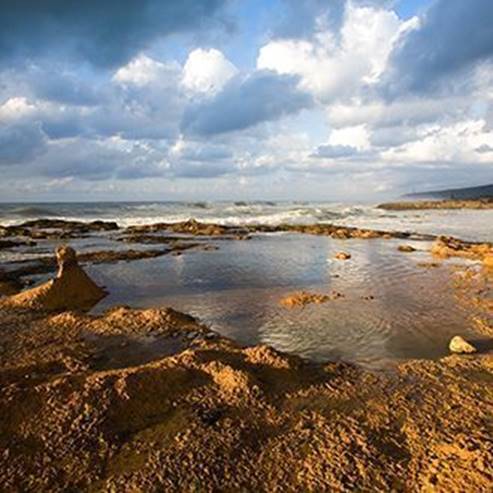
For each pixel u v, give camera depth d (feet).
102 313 29.89
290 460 12.81
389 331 25.11
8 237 80.79
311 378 18.33
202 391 16.51
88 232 93.61
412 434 14.01
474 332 24.71
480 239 78.84
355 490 11.57
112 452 13.24
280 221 129.59
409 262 50.19
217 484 11.86
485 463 11.69
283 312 29.35
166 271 45.21
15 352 22.08
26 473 12.30
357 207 231.71
